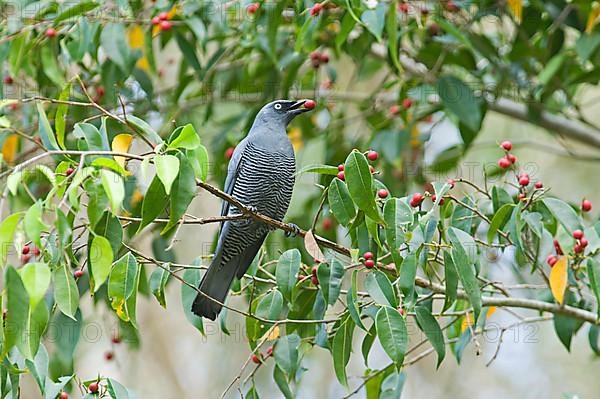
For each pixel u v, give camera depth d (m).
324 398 19.41
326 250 8.97
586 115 20.98
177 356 19.81
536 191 8.57
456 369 20.86
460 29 13.09
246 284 10.27
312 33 11.43
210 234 19.48
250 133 11.49
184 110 14.03
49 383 7.59
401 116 13.29
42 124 7.44
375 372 9.41
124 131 12.35
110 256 6.65
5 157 11.91
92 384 7.66
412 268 7.59
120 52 11.39
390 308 7.46
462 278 7.52
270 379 18.94
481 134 20.56
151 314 19.70
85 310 17.31
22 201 11.94
